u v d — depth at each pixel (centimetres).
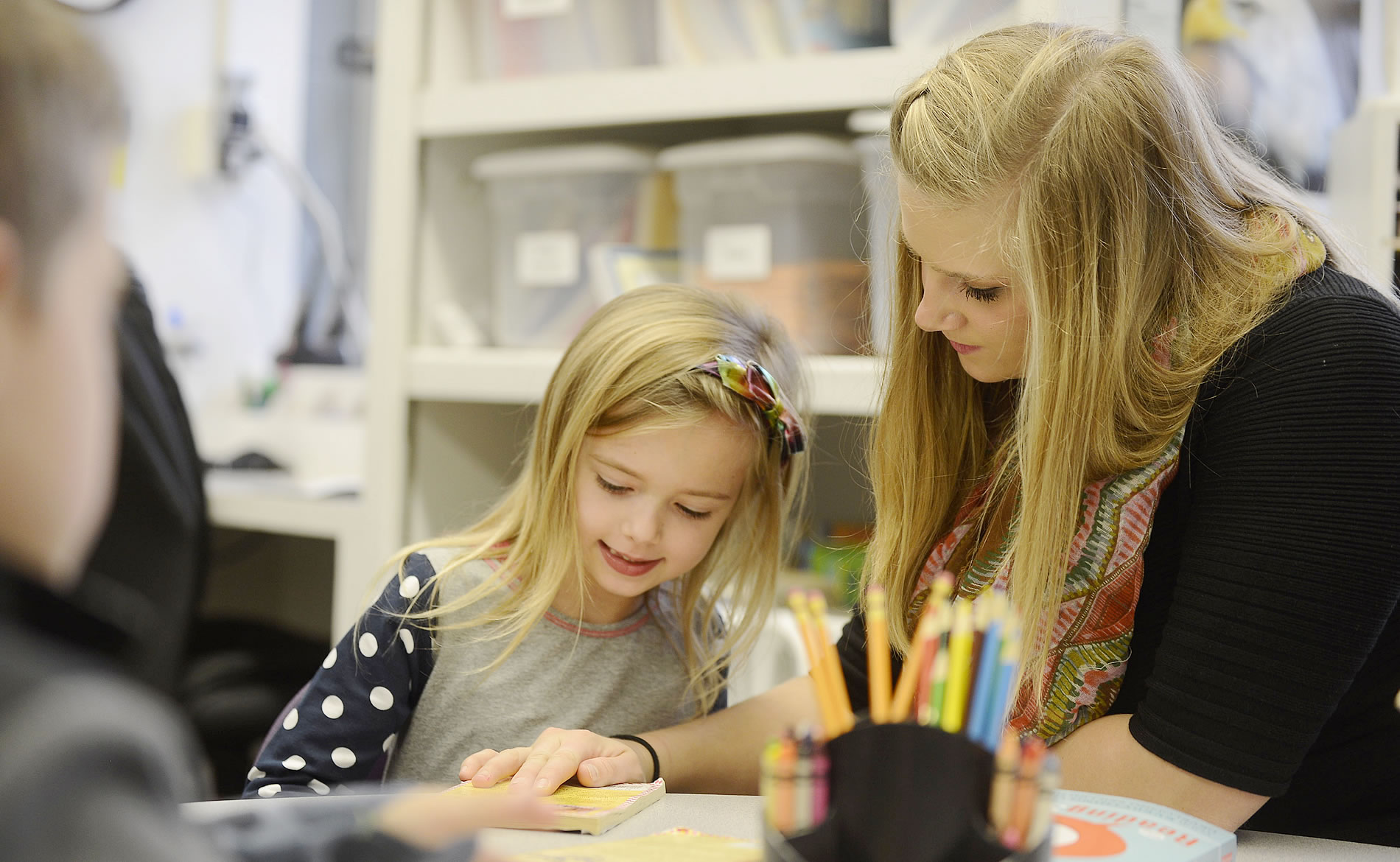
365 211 237
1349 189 124
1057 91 79
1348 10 135
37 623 33
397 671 97
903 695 50
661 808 73
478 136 168
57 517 33
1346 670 72
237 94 218
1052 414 80
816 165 141
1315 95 136
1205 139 84
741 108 143
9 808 28
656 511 96
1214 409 80
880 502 98
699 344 100
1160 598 85
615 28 154
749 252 143
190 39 216
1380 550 72
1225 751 73
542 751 80
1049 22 89
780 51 143
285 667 155
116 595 133
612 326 102
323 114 235
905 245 92
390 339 161
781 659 141
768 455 105
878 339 127
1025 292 80
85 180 34
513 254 160
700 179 147
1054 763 47
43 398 33
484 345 170
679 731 92
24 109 32
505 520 107
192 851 32
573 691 102
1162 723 75
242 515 174
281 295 233
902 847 47
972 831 47
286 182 230
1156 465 82
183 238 216
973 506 95
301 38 231
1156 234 80
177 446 141
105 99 34
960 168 78
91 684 31
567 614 104
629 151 152
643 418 95
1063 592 84
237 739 148
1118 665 85
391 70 161
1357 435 72
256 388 225
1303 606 72
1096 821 63
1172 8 135
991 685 48
